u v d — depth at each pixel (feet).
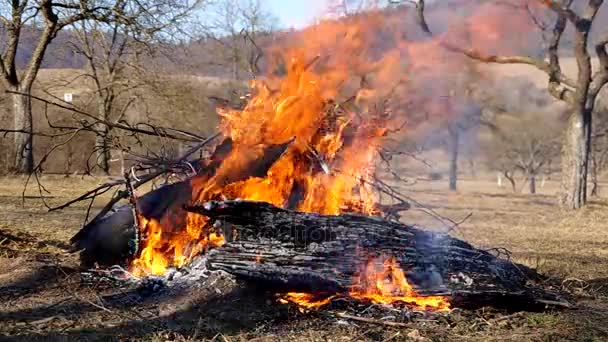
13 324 17.84
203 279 20.11
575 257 34.86
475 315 19.90
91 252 24.36
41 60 83.82
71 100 89.04
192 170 24.14
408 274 20.29
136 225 23.11
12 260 24.90
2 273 23.15
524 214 62.75
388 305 19.92
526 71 97.81
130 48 95.96
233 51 66.33
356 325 18.49
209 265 20.01
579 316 20.13
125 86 96.32
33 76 83.30
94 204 53.88
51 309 19.27
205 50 89.45
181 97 93.50
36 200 56.18
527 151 111.55
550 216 61.00
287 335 17.57
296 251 20.12
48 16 81.61
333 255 20.12
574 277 26.71
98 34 91.45
